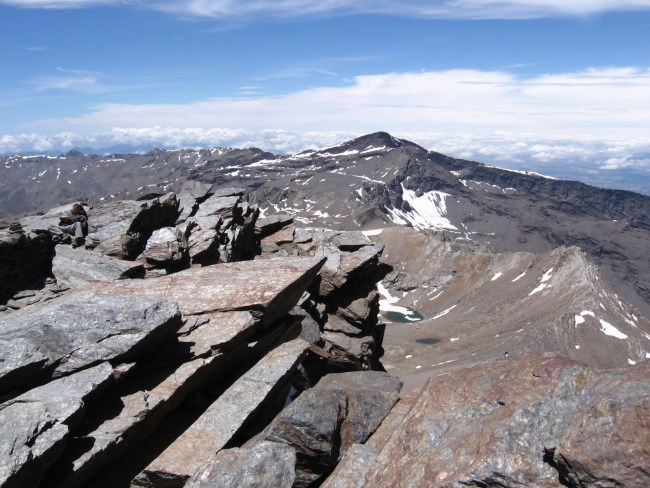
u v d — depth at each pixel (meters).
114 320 21.19
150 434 21.44
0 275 29.58
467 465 13.54
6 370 17.50
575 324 172.00
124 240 35.91
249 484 15.42
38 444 15.48
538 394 15.88
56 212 39.00
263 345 28.42
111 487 18.83
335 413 20.33
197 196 52.19
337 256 47.00
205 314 26.61
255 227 56.28
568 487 11.98
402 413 22.75
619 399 12.34
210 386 25.22
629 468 11.02
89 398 18.73
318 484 18.84
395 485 14.80
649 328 188.25
